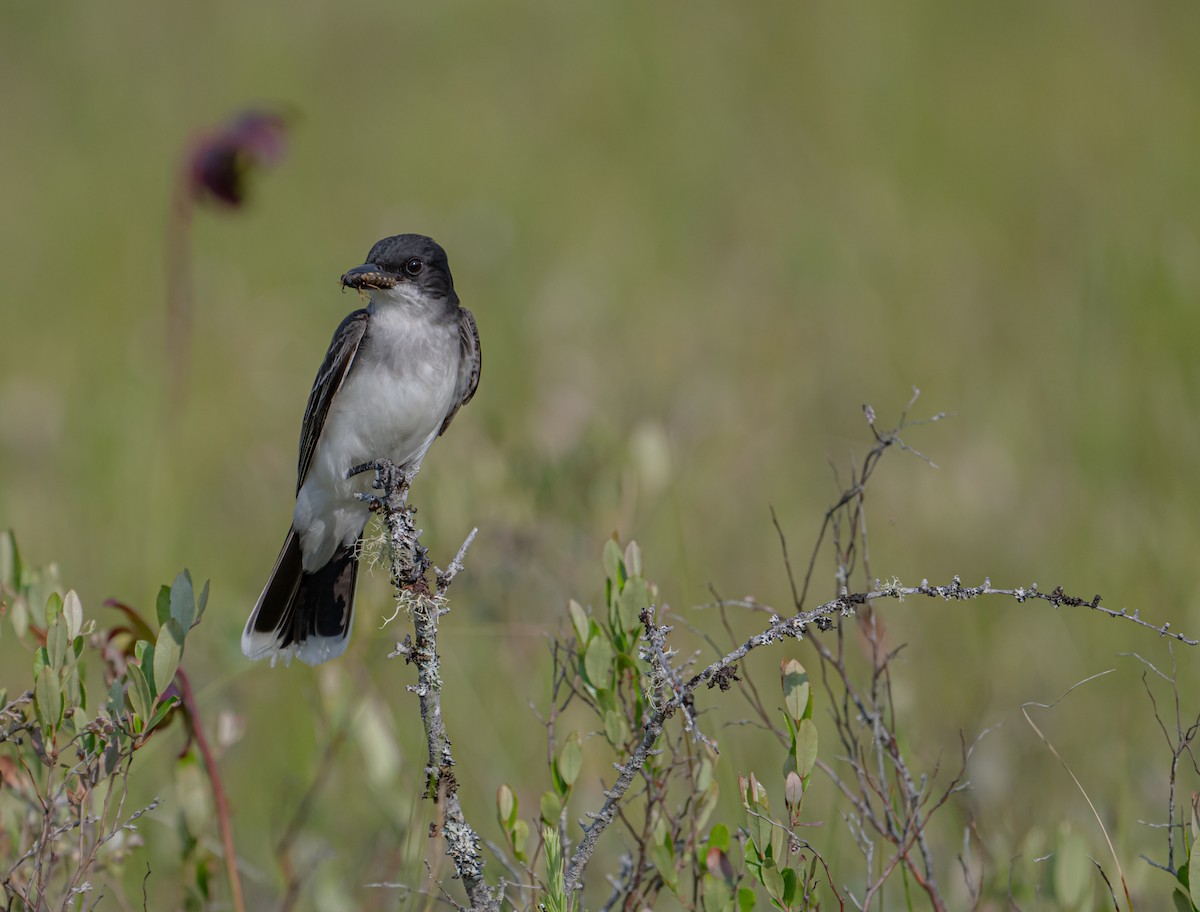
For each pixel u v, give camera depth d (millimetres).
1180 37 22781
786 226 18531
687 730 5816
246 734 9211
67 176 22766
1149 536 10539
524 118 23641
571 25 25953
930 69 22953
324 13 27875
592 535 9867
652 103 23344
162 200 21781
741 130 21984
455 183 21641
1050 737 8422
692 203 20141
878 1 24672
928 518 11422
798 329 15359
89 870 6234
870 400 13898
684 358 14516
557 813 6172
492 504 9914
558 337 15844
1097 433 12047
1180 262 13898
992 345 14773
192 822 7105
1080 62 22328
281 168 21703
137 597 11242
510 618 9672
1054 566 10570
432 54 26328
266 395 15203
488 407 13578
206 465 13586
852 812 7227
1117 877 6848
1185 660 9148
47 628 6098
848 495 6801
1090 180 18719
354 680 8461
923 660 9219
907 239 17609
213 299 17797
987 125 21141
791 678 5918
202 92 25516
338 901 7453
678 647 9141
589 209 20344
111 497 12391
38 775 6660
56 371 16484
